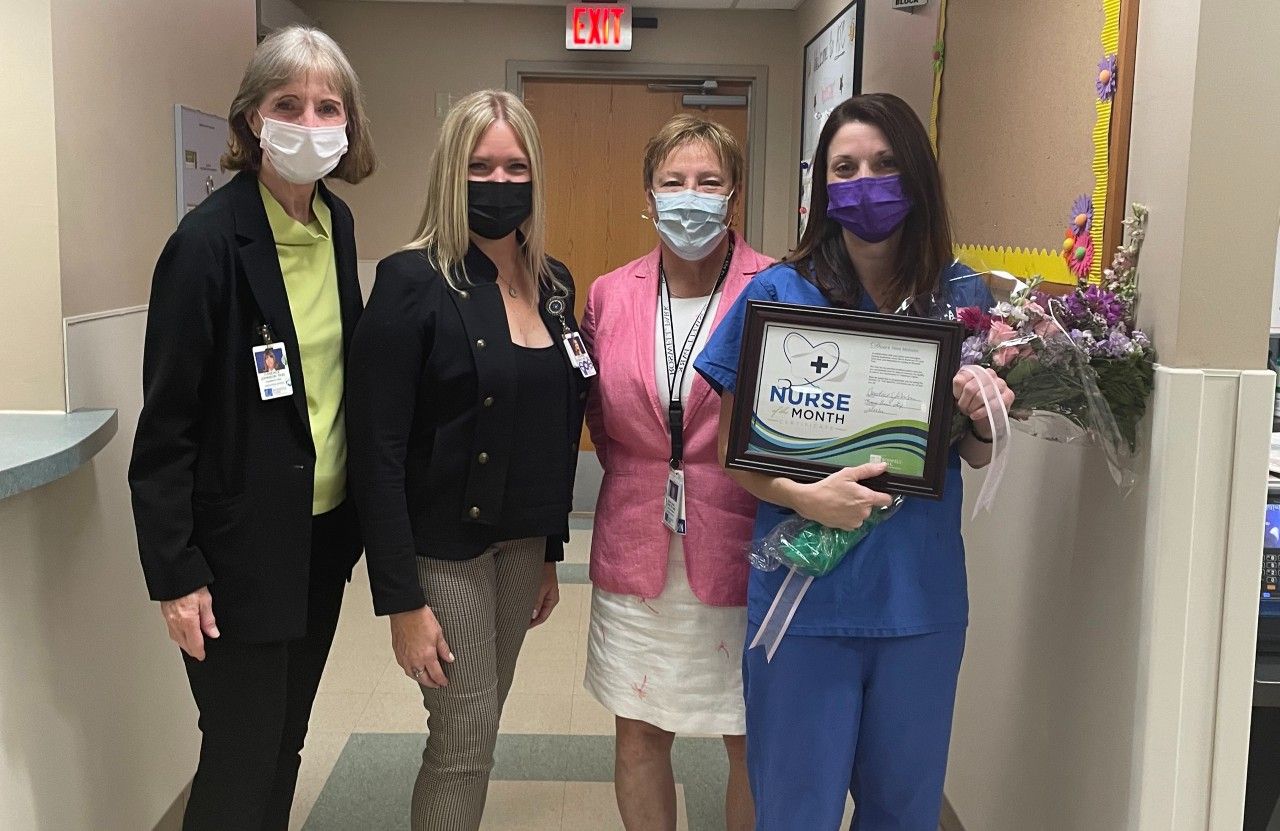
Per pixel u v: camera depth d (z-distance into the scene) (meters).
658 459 2.06
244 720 1.84
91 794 2.07
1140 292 1.71
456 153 1.86
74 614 2.01
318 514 1.93
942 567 1.69
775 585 1.72
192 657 1.81
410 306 1.82
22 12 1.95
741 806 2.21
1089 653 1.85
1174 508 1.61
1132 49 1.74
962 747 2.56
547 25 5.52
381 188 5.57
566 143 5.73
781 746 1.71
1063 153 2.03
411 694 3.39
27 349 2.03
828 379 1.62
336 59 1.81
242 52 3.08
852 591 1.66
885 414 1.61
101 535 2.15
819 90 4.82
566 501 2.04
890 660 1.67
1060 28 2.06
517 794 2.77
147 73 2.41
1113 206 1.78
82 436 1.87
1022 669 2.17
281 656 1.85
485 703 1.95
